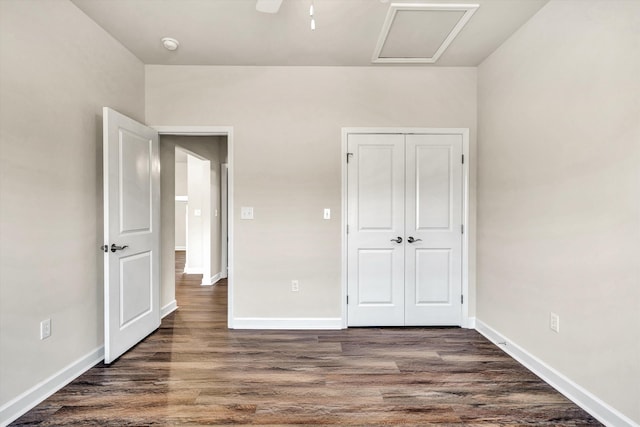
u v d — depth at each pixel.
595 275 1.84
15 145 1.83
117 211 2.51
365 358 2.55
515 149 2.58
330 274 3.20
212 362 2.48
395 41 2.70
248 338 2.96
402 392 2.08
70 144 2.23
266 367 2.40
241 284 3.19
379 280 3.22
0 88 1.75
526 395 2.05
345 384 2.17
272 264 3.19
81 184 2.33
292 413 1.87
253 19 2.40
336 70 3.18
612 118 1.74
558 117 2.12
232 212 3.18
